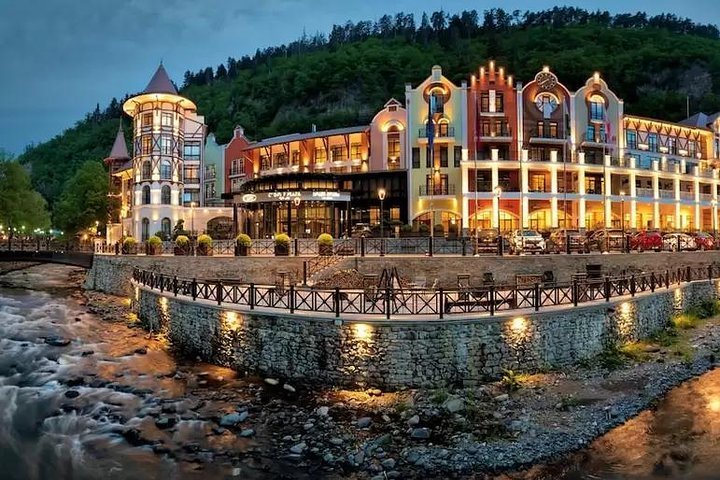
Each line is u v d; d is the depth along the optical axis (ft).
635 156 206.18
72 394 55.62
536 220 179.83
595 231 146.10
